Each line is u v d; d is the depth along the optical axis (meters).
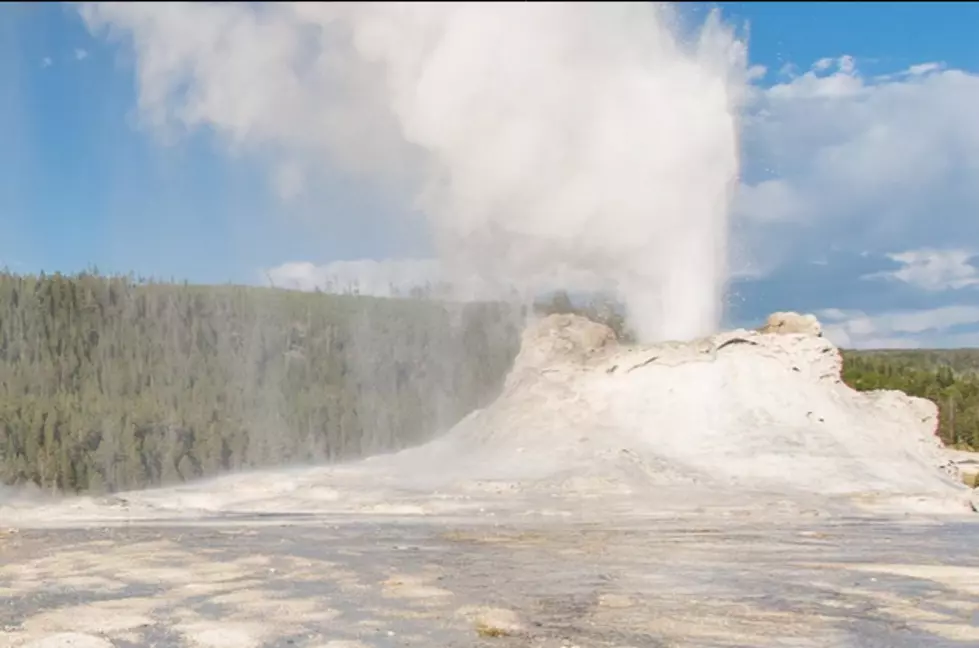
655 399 39.12
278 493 34.81
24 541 24.38
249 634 14.36
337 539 23.83
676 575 18.81
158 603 16.56
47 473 64.06
